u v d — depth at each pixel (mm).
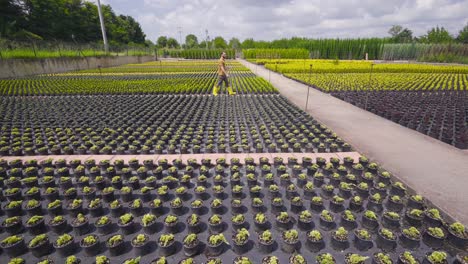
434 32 70812
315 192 4398
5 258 3170
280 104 11195
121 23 80500
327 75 22906
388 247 3123
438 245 3139
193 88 15055
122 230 3527
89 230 3654
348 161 5352
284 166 5102
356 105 11141
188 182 4750
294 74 23359
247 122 8414
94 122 8664
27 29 39031
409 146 6293
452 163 5309
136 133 7430
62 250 3113
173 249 3195
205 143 6914
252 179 4645
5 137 7039
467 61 37625
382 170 5070
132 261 2775
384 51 52500
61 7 47469
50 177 4781
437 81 18688
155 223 3596
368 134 7227
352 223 3545
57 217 3627
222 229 3619
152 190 4695
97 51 37844
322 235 3471
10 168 5422
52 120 8844
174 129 8031
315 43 60281
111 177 5051
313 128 7586
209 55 66000
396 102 11414
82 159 5812
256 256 3131
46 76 22109
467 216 3553
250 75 22922
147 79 20109
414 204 3900
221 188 4477
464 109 10016
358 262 2787
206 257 3129
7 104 11281
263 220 3496
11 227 3504
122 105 11250
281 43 72812
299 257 2885
